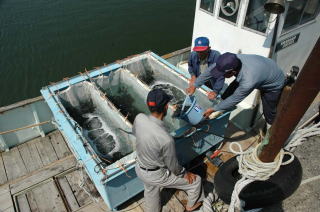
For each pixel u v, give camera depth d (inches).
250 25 155.5
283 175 88.5
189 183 117.8
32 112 169.5
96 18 431.5
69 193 148.9
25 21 419.2
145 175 108.3
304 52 180.9
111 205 126.8
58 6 460.1
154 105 94.2
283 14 139.9
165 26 418.3
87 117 168.7
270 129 70.2
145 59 189.9
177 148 133.1
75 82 165.5
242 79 122.4
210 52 155.6
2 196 147.1
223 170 108.7
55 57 357.7
